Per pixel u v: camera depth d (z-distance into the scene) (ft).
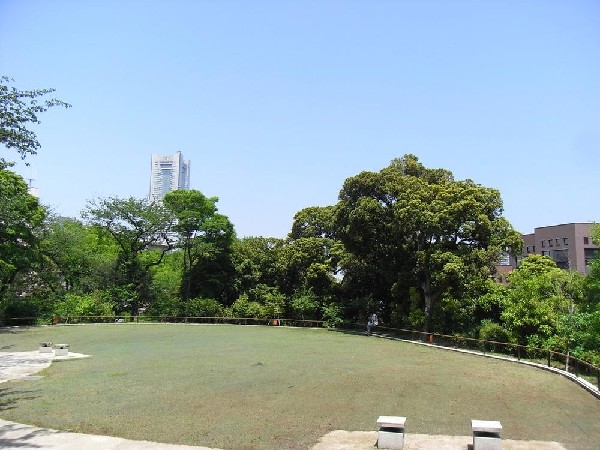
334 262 137.49
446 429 35.58
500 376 58.80
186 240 160.15
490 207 100.12
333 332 123.24
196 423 37.11
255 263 164.14
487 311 94.79
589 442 32.40
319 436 33.83
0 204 95.61
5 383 53.47
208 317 149.69
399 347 90.33
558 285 78.07
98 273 153.38
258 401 44.62
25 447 31.09
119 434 34.24
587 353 60.49
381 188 116.67
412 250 111.24
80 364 66.74
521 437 33.65
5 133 53.88
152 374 58.80
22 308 133.90
